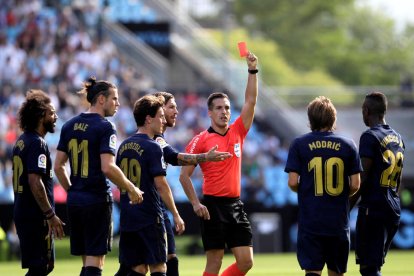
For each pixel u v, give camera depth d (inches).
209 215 1476.4
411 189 3425.2
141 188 1355.8
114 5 4719.5
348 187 1321.4
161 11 4773.6
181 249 3294.8
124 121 3831.2
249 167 3708.2
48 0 4426.7
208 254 1489.9
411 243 3385.8
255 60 1509.6
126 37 4483.3
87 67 4116.6
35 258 1411.2
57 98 3831.2
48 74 4018.2
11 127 3627.0
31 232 1409.9
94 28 4475.9
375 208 1419.8
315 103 1328.7
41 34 4158.5
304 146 1320.1
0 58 4003.4
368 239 1428.4
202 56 4512.8
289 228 3403.1
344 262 1326.3
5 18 4188.0
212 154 1387.8
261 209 3405.5
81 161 1362.0
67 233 3139.8
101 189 1362.0
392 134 1432.1
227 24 5797.2
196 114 4018.2
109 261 2896.2
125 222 1360.7
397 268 2453.2
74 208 1363.2
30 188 1400.1
